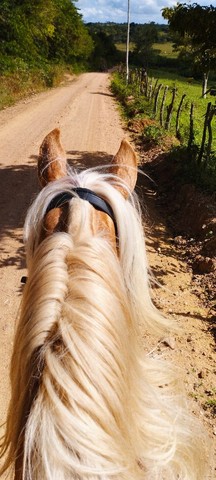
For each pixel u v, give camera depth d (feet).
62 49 135.33
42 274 3.98
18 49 86.43
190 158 30.71
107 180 5.54
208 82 131.44
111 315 3.82
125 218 4.82
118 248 4.83
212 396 11.74
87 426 3.43
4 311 15.66
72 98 76.69
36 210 4.91
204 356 13.19
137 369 4.25
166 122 45.65
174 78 139.64
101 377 3.57
